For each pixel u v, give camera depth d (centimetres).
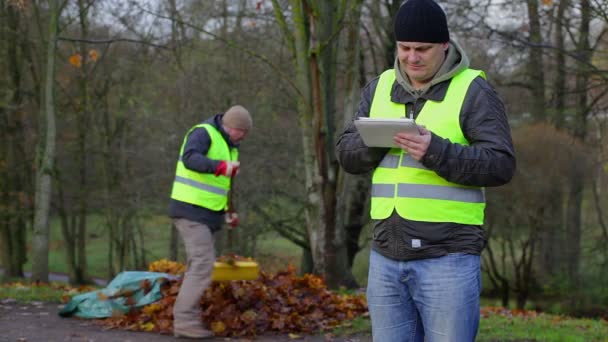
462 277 269
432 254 271
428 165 262
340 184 1170
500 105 274
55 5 1306
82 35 1769
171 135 1917
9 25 1658
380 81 299
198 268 577
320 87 1051
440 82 277
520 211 1742
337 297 725
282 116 1858
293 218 1888
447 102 275
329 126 1107
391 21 1589
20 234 2052
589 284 1795
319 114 1057
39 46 1677
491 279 1925
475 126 269
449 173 261
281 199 1898
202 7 1689
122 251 2122
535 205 1709
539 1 1462
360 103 305
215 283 645
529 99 1752
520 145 1680
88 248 2870
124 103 2009
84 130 2009
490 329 704
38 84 1792
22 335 598
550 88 1656
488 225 1780
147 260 2406
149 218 2155
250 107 1811
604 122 1712
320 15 1038
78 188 2100
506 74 1723
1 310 735
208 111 1839
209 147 576
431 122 276
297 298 680
